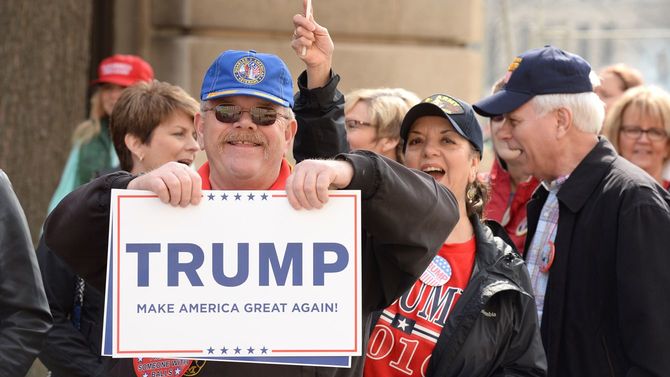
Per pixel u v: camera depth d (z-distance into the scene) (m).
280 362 5.16
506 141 8.09
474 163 7.23
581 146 7.66
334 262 5.16
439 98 7.19
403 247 5.24
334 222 5.15
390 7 15.91
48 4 13.19
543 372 6.63
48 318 5.79
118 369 5.43
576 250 7.31
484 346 6.46
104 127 12.30
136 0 15.45
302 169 4.97
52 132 13.27
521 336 6.61
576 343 7.27
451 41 16.47
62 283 7.12
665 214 6.98
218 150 5.48
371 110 8.38
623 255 6.95
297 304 5.16
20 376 5.57
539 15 39.88
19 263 5.71
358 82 15.73
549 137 7.69
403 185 5.14
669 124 10.07
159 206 5.14
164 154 8.16
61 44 13.32
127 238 5.12
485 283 6.55
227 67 5.44
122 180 5.26
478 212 7.00
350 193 5.12
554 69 7.72
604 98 13.23
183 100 8.22
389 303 5.61
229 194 5.16
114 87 12.28
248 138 5.45
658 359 6.72
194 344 5.14
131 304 5.12
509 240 7.15
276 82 5.46
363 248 5.54
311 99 6.87
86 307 7.15
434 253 5.32
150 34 15.50
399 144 8.32
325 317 5.17
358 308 5.17
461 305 6.53
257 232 5.17
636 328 6.81
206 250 5.15
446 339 6.47
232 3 15.32
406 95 8.59
